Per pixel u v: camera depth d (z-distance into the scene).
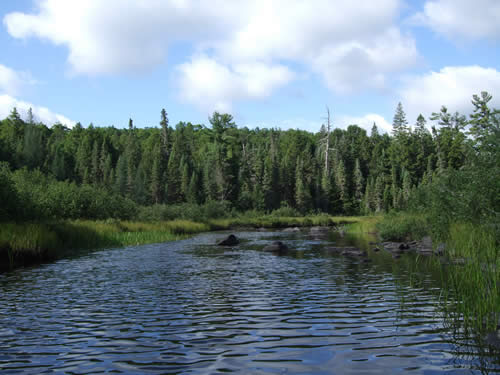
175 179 89.69
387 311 8.60
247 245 26.27
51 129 165.88
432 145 102.62
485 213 16.47
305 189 87.88
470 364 5.55
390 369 5.43
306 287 11.52
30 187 29.28
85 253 20.91
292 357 5.95
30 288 11.50
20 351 6.29
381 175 100.19
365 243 26.72
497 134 18.31
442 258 16.89
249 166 99.12
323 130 116.12
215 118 106.69
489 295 7.89
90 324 7.79
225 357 5.98
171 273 14.33
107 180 98.94
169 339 6.86
